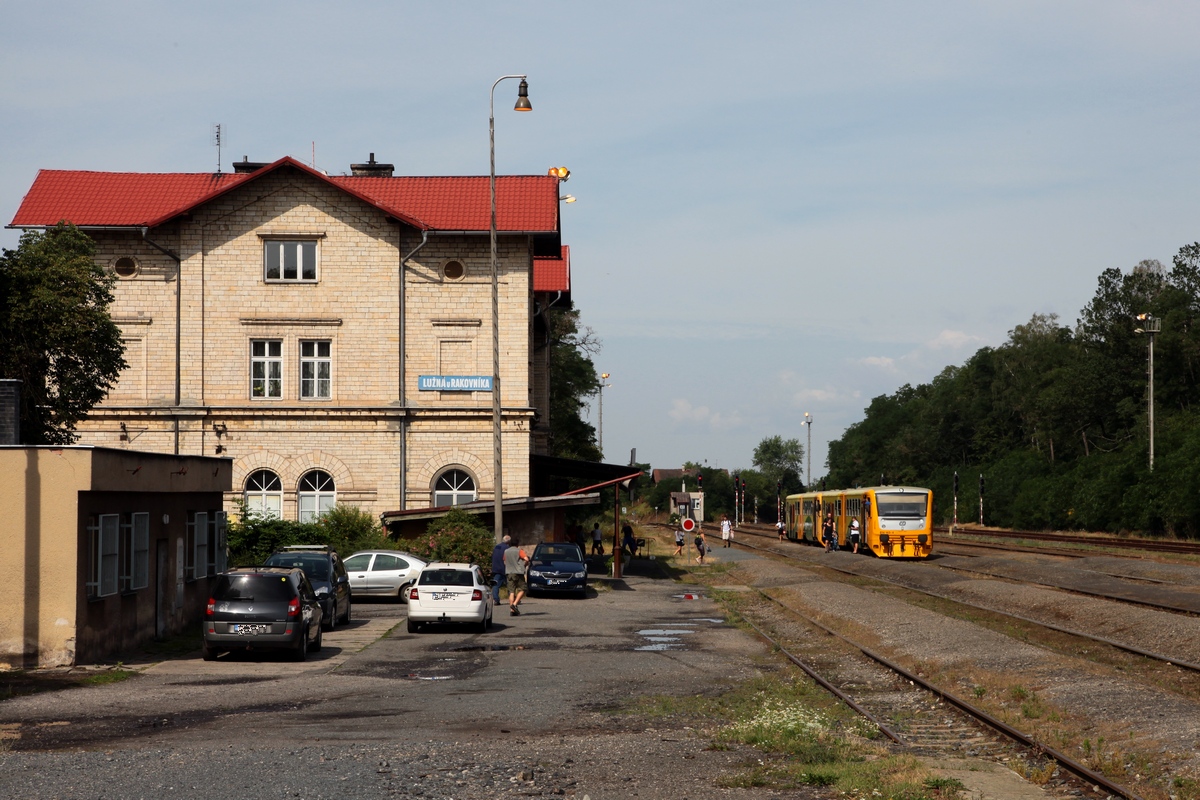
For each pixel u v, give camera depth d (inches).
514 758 484.1
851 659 856.9
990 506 4138.8
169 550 985.5
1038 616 1122.0
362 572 1358.3
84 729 550.9
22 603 772.0
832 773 455.8
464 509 1573.6
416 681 729.6
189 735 534.9
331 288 1708.9
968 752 528.1
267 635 817.5
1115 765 480.4
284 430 1690.5
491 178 1483.8
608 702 647.8
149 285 1691.7
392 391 1704.0
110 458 821.9
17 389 864.3
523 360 1712.6
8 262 1229.1
